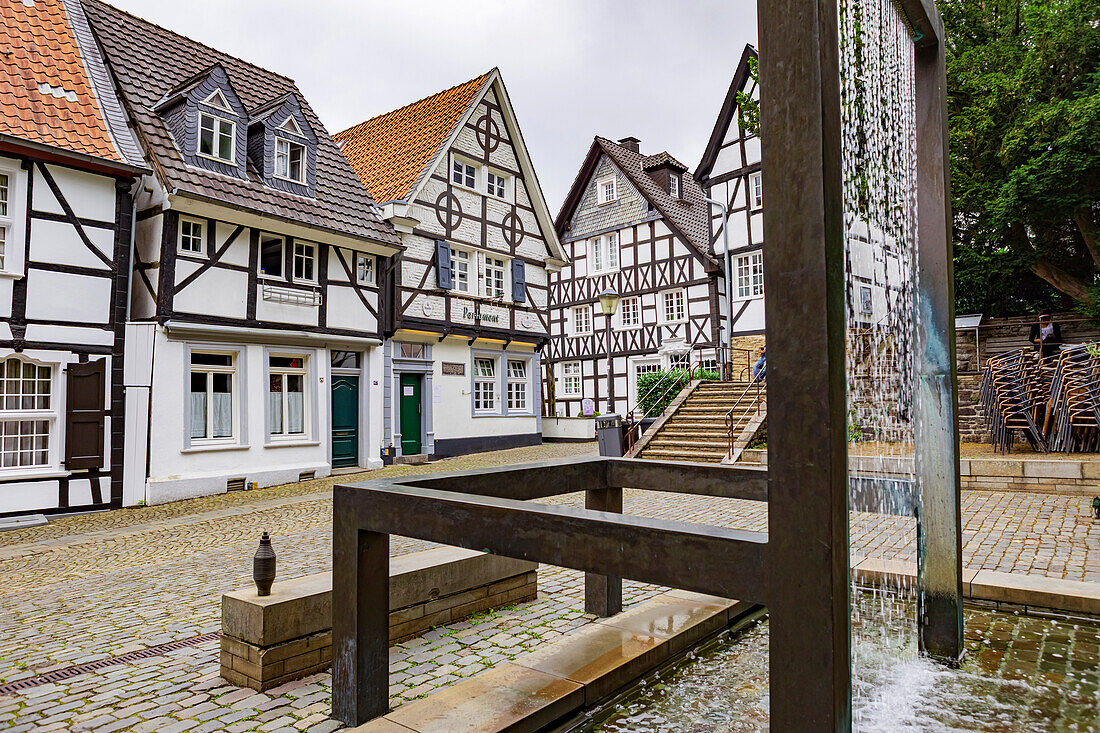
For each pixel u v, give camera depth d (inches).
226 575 249.8
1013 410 413.7
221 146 535.5
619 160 1079.0
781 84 77.4
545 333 866.8
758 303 839.1
